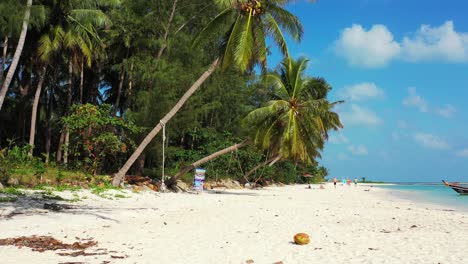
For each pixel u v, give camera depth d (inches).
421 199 1396.4
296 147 1139.9
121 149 986.1
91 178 887.1
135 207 657.6
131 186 956.6
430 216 709.9
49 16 970.1
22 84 1330.0
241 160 1708.9
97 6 1203.9
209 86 1333.7
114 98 1445.6
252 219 581.3
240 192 1270.9
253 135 1177.4
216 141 1572.3
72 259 302.2
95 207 609.9
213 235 433.7
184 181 1295.5
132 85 1238.3
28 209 528.1
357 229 513.7
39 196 635.5
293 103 1184.2
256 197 1069.1
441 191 2309.3
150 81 1143.0
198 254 335.9
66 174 858.8
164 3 1158.3
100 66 1282.0
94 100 1359.5
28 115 1395.2
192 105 1214.9
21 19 859.4
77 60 1095.0
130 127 992.2
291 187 2018.9
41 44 968.3
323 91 1283.2
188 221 540.4
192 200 844.0
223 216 606.2
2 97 776.9
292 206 834.8
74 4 1004.6
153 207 680.4
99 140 924.0
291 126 1134.4
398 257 341.4
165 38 1156.5
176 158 1517.0
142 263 299.6
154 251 342.6
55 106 1427.2
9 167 721.6
